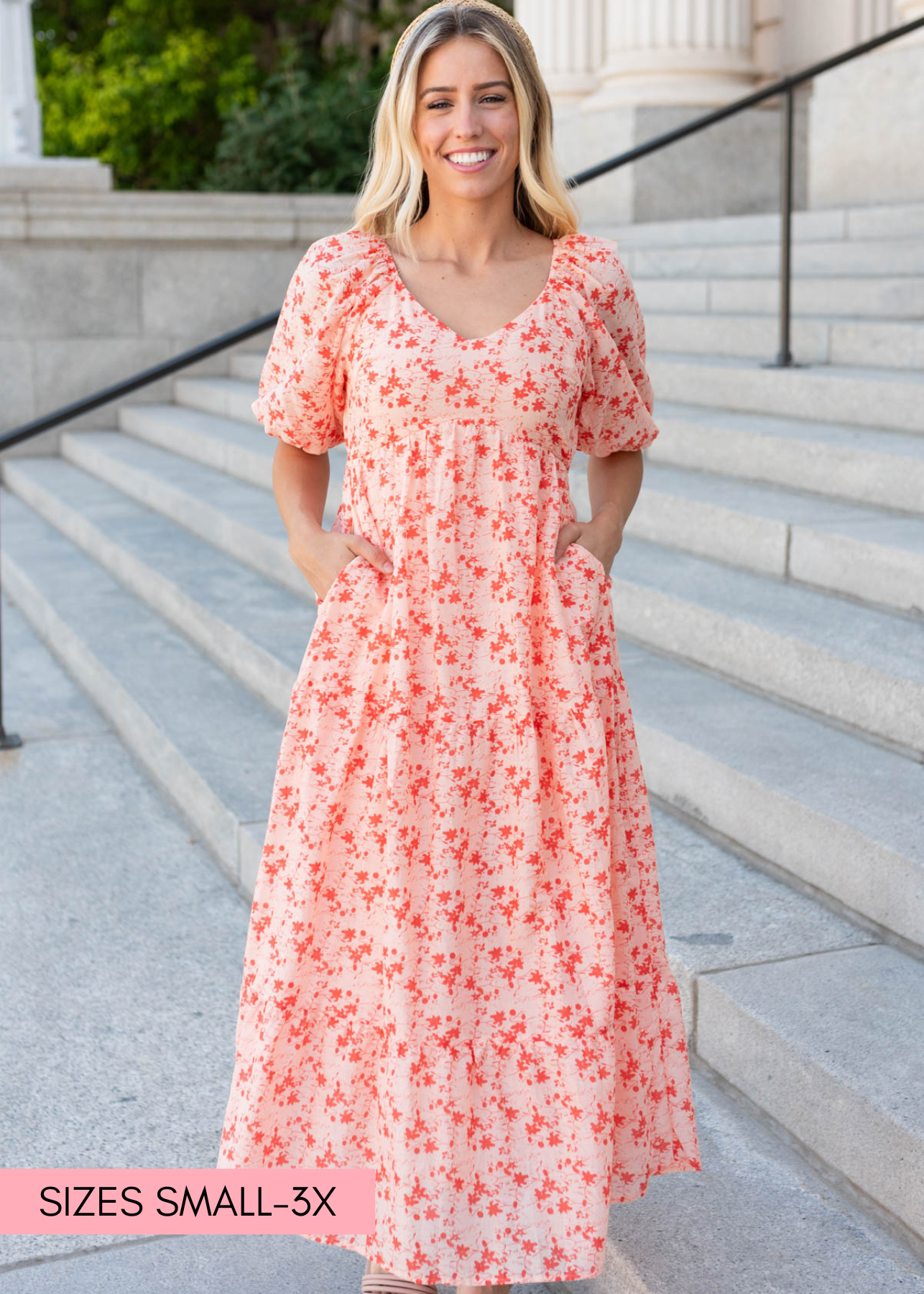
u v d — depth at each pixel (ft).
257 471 23.21
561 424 6.57
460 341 6.35
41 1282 7.52
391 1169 6.34
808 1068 7.61
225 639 16.60
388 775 6.31
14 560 23.02
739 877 9.94
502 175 6.55
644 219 28.86
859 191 24.23
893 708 10.41
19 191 30.66
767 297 20.86
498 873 6.46
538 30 31.94
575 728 6.41
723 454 15.97
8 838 13.30
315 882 6.47
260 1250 7.84
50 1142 8.57
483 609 6.43
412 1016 6.31
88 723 16.79
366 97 37.68
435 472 6.40
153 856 12.93
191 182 54.70
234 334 15.72
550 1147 6.41
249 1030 6.74
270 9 60.08
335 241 6.61
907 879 8.64
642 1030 6.89
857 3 29.53
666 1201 7.35
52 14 58.44
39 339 31.76
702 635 12.57
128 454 27.89
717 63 28.96
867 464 13.79
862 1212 7.29
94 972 10.73
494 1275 6.30
